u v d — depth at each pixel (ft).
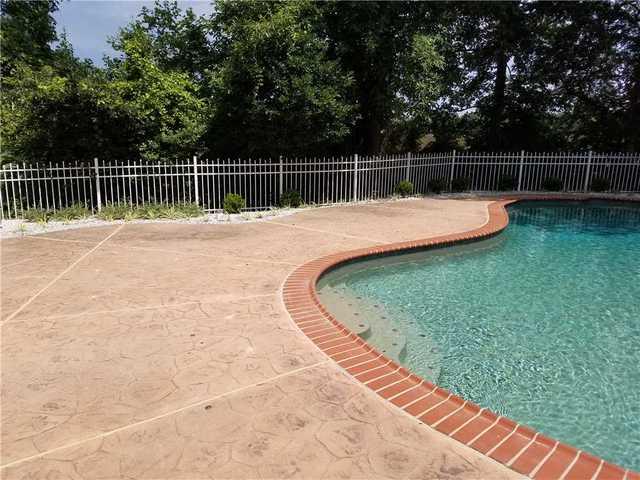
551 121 70.95
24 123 40.34
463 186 57.52
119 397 11.51
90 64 56.29
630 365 15.99
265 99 42.45
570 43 61.21
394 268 27.37
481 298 22.36
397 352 16.24
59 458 9.29
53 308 17.66
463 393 14.10
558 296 22.76
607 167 59.16
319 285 22.52
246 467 9.02
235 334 15.33
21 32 55.47
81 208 37.68
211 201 48.03
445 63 61.31
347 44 49.24
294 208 44.06
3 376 12.52
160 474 8.82
